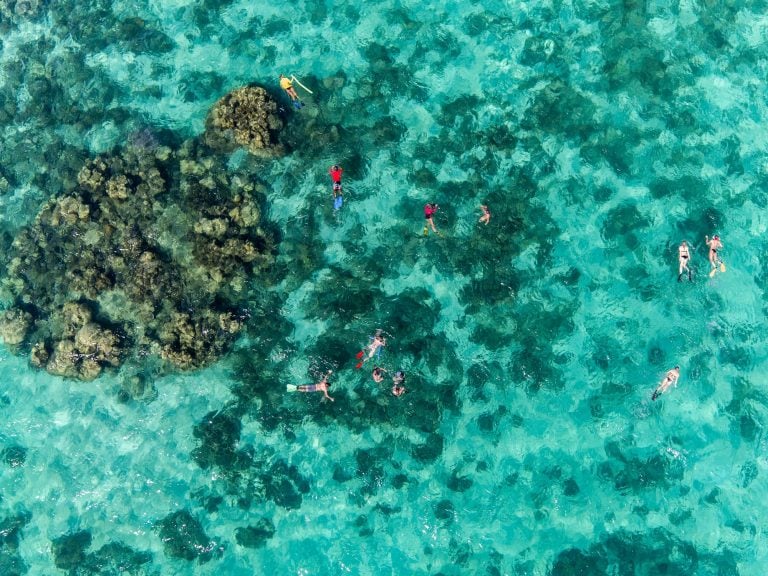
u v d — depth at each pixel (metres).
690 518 19.83
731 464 20.22
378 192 21.81
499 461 20.28
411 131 22.23
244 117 21.19
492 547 19.73
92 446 20.56
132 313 20.56
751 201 21.84
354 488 20.20
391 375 20.61
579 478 20.11
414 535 19.91
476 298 21.03
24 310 21.05
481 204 21.59
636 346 20.86
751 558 19.56
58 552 19.59
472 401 20.59
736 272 21.36
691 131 22.22
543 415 20.50
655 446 20.31
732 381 20.75
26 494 20.34
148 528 19.91
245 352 20.75
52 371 20.42
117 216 21.19
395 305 21.08
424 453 20.30
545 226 21.48
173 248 20.88
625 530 19.75
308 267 21.27
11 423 20.88
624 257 21.41
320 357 20.67
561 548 19.64
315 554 19.83
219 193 21.33
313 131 21.88
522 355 20.78
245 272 20.81
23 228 22.00
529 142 22.09
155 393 20.66
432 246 21.39
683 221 21.62
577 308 21.08
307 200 21.70
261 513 20.09
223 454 20.22
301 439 20.48
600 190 21.81
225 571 19.67
